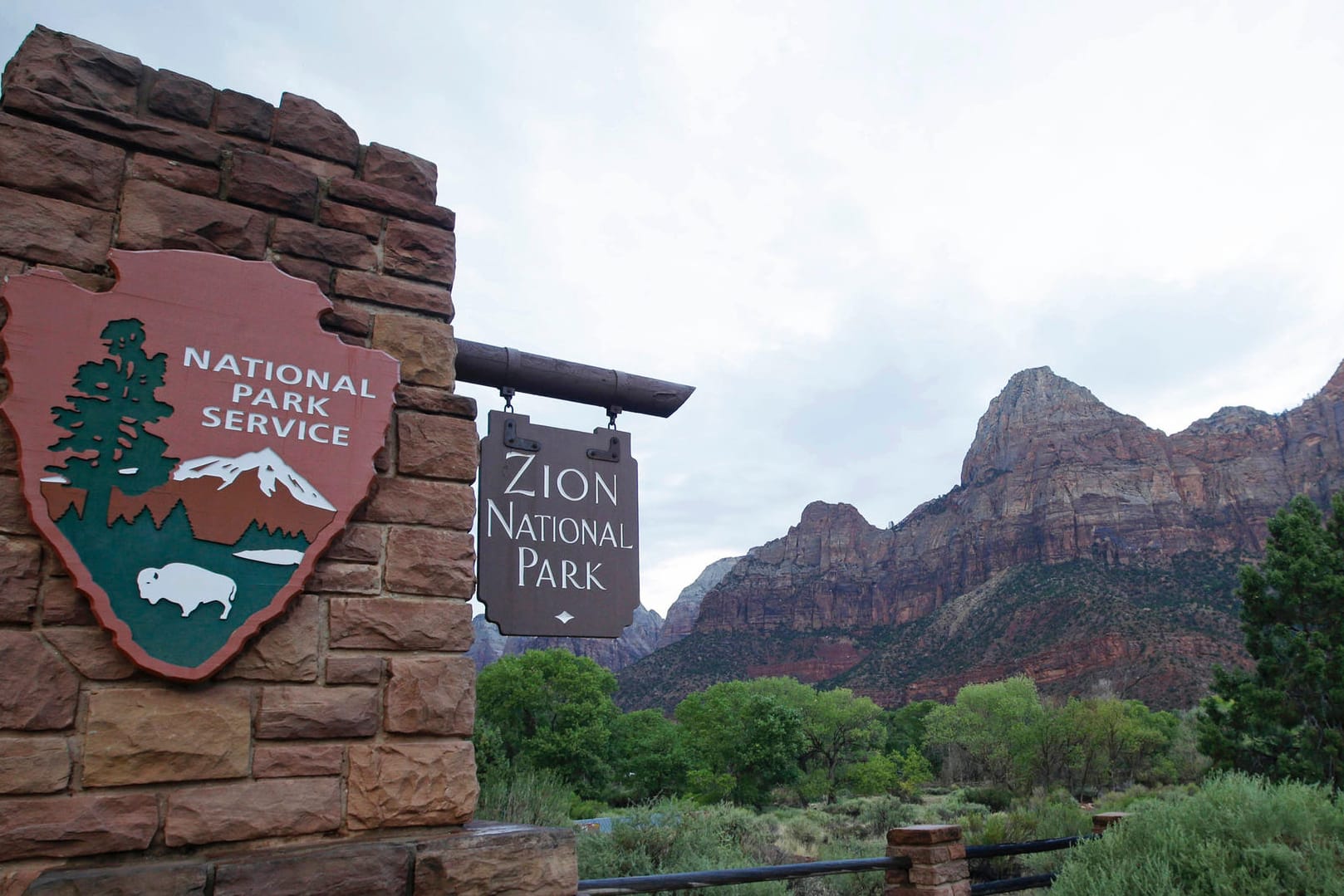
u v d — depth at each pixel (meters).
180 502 3.06
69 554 2.83
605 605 4.55
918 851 5.63
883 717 88.06
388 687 3.33
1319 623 19.31
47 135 3.24
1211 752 19.50
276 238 3.61
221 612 3.04
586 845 11.63
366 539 3.46
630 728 71.62
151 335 3.15
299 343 3.45
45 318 2.98
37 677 2.77
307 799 3.07
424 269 3.93
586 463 4.73
